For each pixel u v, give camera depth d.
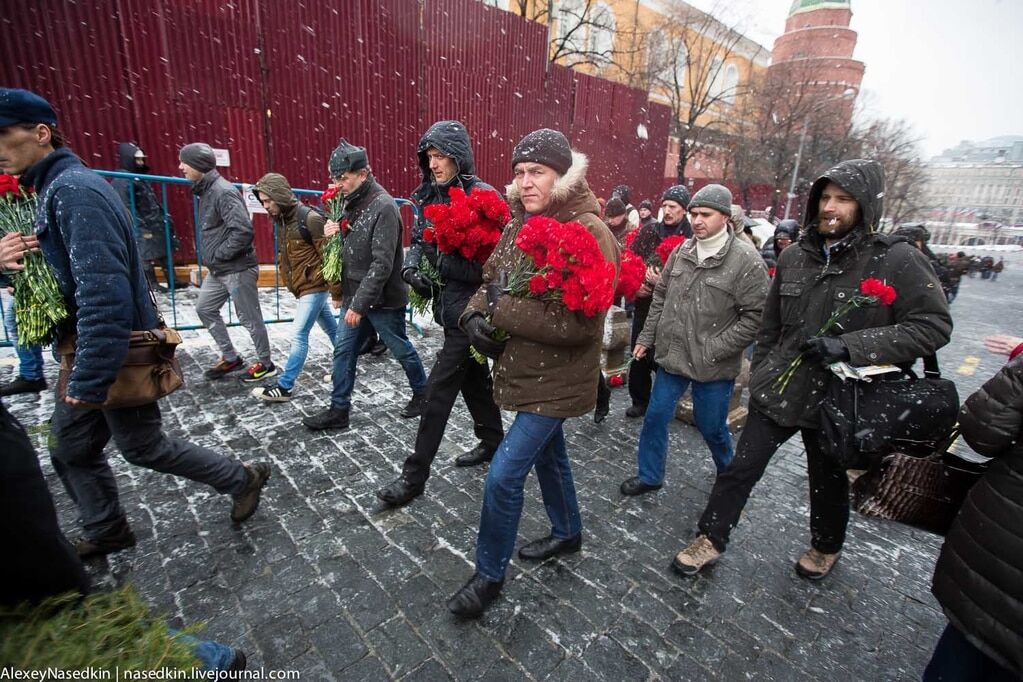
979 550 1.39
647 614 2.16
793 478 3.51
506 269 2.09
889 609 2.30
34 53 6.37
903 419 1.82
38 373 3.70
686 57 23.14
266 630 1.94
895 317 1.92
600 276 1.62
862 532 2.89
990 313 14.45
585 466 3.44
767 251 6.35
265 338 4.27
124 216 1.84
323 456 3.24
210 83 7.61
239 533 2.46
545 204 1.95
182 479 2.85
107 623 1.08
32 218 1.77
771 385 2.21
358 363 5.00
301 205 3.77
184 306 6.18
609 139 15.15
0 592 1.10
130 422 2.00
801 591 2.37
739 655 1.99
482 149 11.78
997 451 1.40
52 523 1.15
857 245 2.00
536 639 1.98
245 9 7.73
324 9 8.52
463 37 10.70
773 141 23.05
